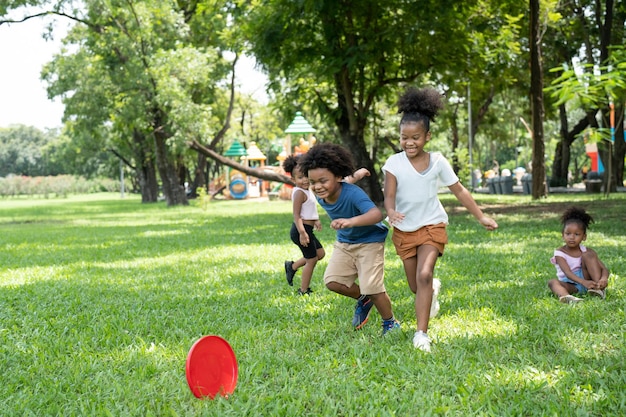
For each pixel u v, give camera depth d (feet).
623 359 12.84
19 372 13.50
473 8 58.95
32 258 36.45
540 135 69.72
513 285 21.58
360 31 57.16
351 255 15.90
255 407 10.84
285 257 31.89
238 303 20.43
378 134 103.71
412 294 20.66
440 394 11.30
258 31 59.00
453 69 60.70
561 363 12.73
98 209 115.34
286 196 121.49
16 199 253.03
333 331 16.14
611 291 19.60
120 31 92.38
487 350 13.79
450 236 38.32
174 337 16.06
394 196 15.46
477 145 193.06
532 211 55.57
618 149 84.07
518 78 79.30
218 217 71.10
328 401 11.05
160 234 50.29
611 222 41.45
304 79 67.31
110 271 29.43
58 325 17.89
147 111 92.79
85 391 12.19
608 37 68.33
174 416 10.48
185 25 95.20
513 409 10.40
